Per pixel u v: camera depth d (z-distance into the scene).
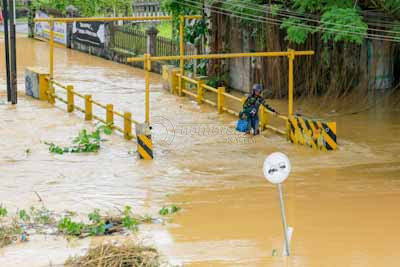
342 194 25.45
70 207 24.38
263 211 23.84
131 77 48.28
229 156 30.47
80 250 20.44
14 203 24.75
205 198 25.20
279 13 37.78
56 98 39.84
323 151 30.92
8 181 27.17
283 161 20.22
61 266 19.17
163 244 20.92
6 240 21.28
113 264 19.16
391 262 19.66
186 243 21.02
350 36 32.84
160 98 41.69
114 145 32.22
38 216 23.34
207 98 42.03
